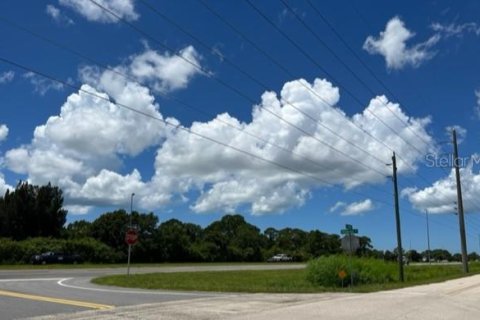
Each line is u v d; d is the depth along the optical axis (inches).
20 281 1227.9
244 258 5034.5
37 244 2989.7
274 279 1510.8
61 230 3622.0
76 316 611.2
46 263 2691.9
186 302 801.6
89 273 1688.0
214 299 862.5
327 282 1336.1
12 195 3469.5
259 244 5447.8
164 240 3996.1
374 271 1485.0
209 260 4468.5
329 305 783.1
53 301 781.9
